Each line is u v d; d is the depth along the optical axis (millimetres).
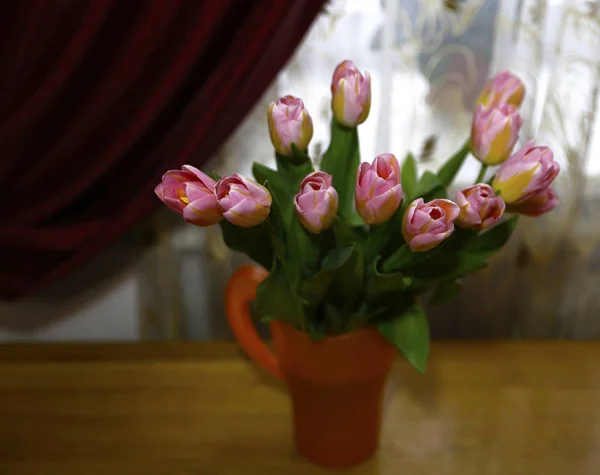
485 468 772
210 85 792
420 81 893
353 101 616
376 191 559
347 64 628
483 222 593
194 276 1016
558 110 877
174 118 841
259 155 919
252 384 912
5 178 839
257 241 675
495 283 983
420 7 854
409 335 653
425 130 918
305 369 683
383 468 772
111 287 1035
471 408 862
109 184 877
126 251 991
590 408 858
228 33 792
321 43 868
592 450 794
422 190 715
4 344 1003
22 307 1053
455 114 907
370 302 670
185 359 962
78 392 898
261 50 771
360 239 660
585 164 900
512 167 595
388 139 905
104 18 747
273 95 886
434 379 914
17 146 809
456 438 816
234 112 827
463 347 976
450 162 692
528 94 874
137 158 858
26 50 775
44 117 798
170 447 806
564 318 1030
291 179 666
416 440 813
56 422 845
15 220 867
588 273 991
